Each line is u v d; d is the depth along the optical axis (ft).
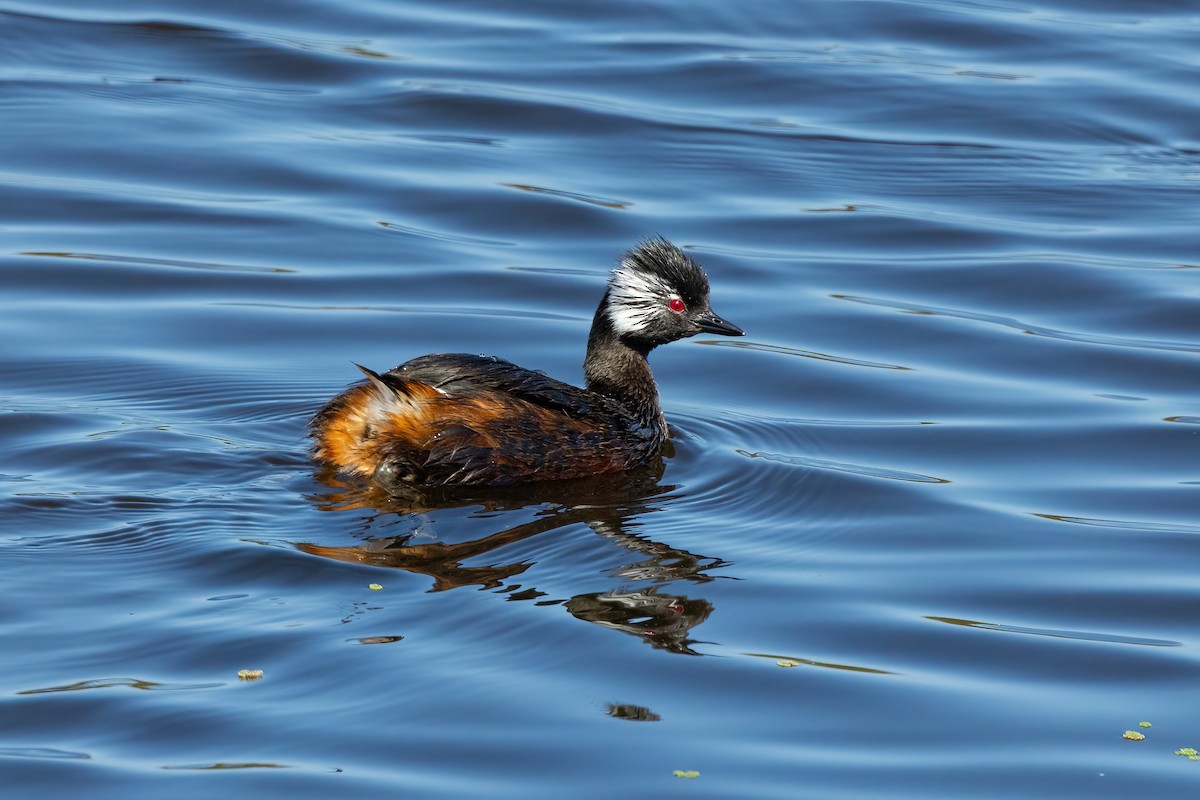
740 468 48.37
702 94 83.30
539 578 39.14
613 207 71.20
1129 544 43.75
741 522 44.27
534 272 65.51
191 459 45.52
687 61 86.74
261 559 38.91
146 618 35.91
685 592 39.37
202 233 67.15
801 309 63.52
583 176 74.64
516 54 87.20
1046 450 51.26
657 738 32.32
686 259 51.75
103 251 64.90
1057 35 91.35
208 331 58.54
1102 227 71.20
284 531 40.86
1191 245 69.15
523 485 45.52
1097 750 32.73
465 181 73.36
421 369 46.19
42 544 39.27
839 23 92.99
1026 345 60.44
